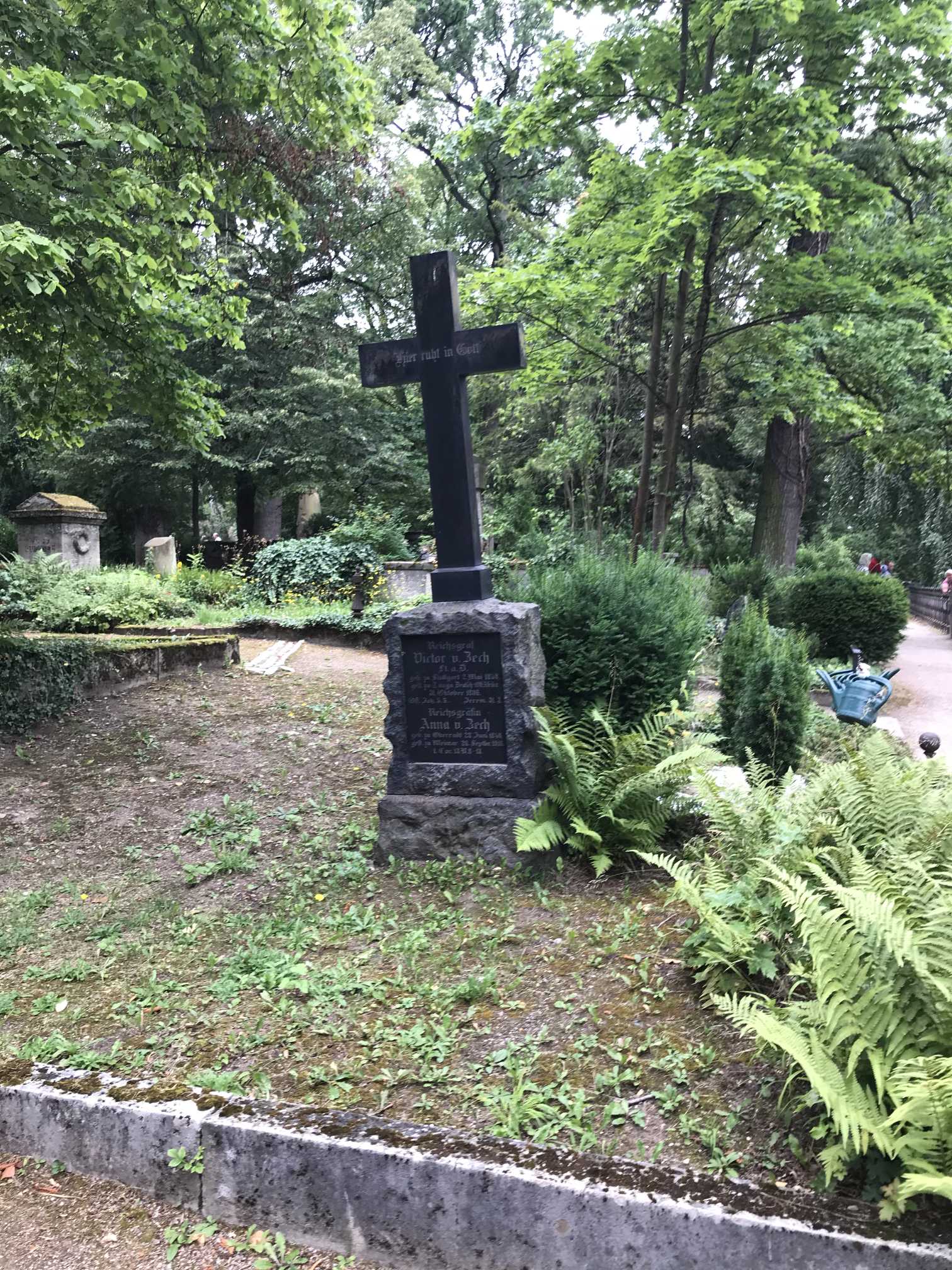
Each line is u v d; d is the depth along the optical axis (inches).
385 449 1079.6
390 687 238.4
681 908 192.2
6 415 1013.8
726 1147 114.9
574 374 546.9
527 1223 104.3
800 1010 121.7
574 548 626.5
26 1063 138.3
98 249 287.3
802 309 490.9
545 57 447.2
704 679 480.1
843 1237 93.2
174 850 257.0
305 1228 114.7
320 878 230.4
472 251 1316.4
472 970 171.3
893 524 1077.1
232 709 398.6
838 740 332.8
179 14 336.2
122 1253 113.2
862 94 457.7
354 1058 141.9
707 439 1005.8
